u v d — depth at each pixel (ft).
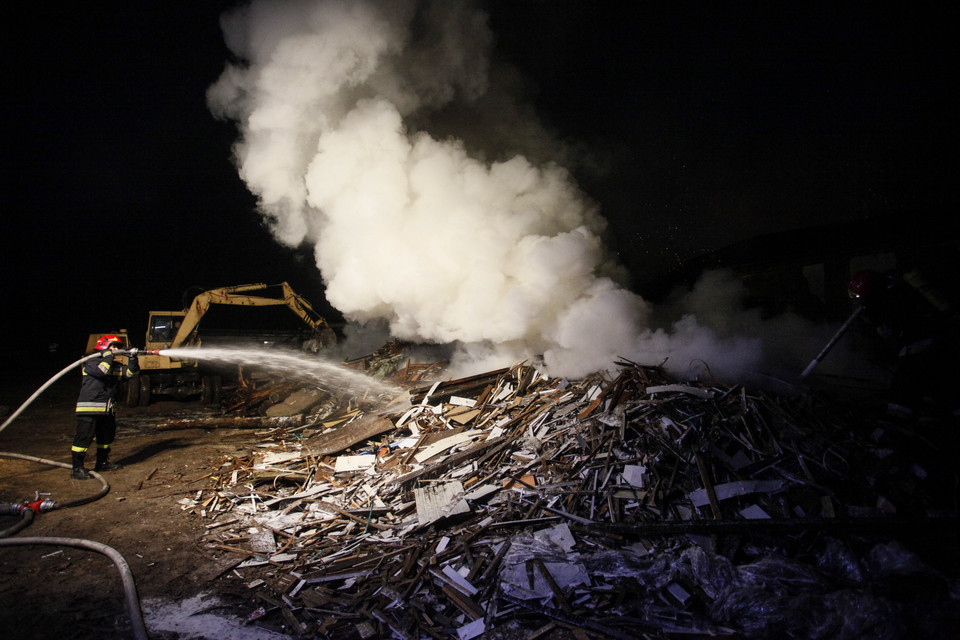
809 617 9.84
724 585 10.96
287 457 23.18
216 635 11.00
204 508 18.35
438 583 12.46
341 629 11.21
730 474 14.15
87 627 11.00
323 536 15.97
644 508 13.76
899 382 14.58
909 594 10.11
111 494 19.81
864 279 14.90
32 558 14.16
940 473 12.84
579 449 17.08
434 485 17.75
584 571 11.85
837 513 12.51
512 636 10.56
